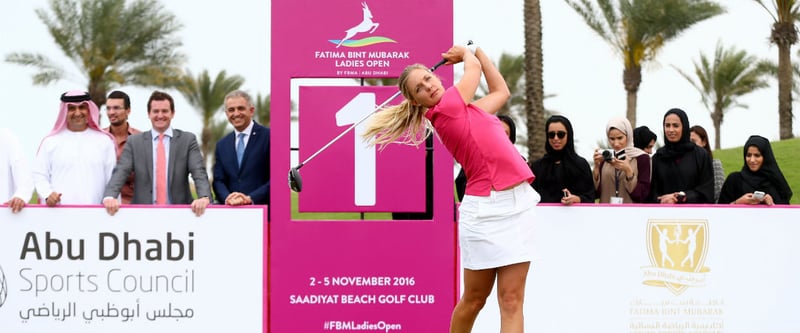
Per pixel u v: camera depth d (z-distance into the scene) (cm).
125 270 693
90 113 743
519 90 2336
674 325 700
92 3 2334
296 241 704
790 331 702
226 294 695
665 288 700
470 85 586
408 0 709
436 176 705
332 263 704
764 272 702
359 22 709
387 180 707
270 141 720
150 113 736
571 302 697
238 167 759
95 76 2377
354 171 707
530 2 1997
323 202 706
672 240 700
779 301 702
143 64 2395
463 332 617
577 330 698
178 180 734
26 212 689
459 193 796
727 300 702
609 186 777
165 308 695
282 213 704
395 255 704
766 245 701
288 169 705
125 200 775
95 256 691
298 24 708
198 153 744
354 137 706
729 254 700
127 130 824
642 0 2219
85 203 729
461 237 594
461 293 705
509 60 2319
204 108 2623
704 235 700
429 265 704
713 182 762
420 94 588
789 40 2498
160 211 692
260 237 695
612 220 698
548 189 753
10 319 693
